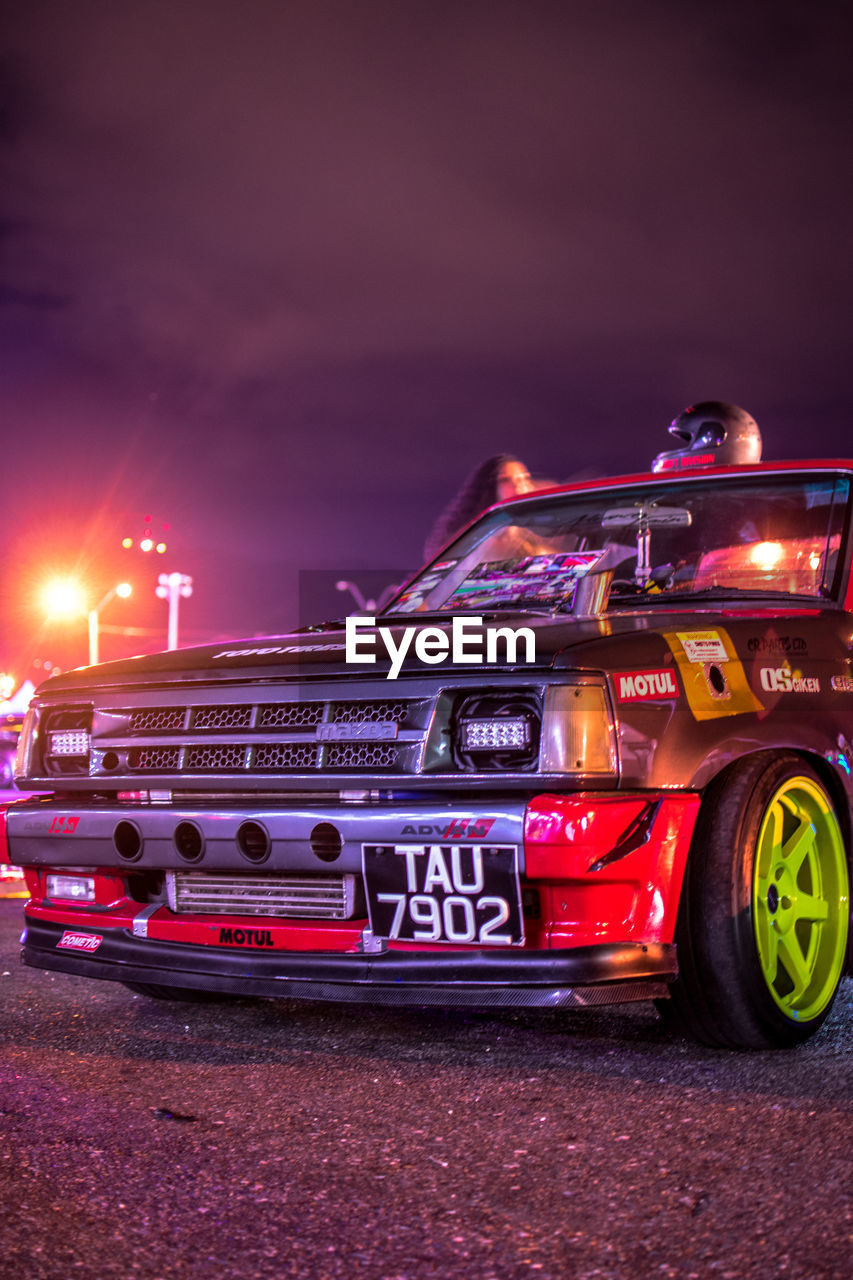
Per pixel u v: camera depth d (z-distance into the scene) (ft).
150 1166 7.77
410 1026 11.29
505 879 9.21
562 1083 9.26
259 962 10.22
